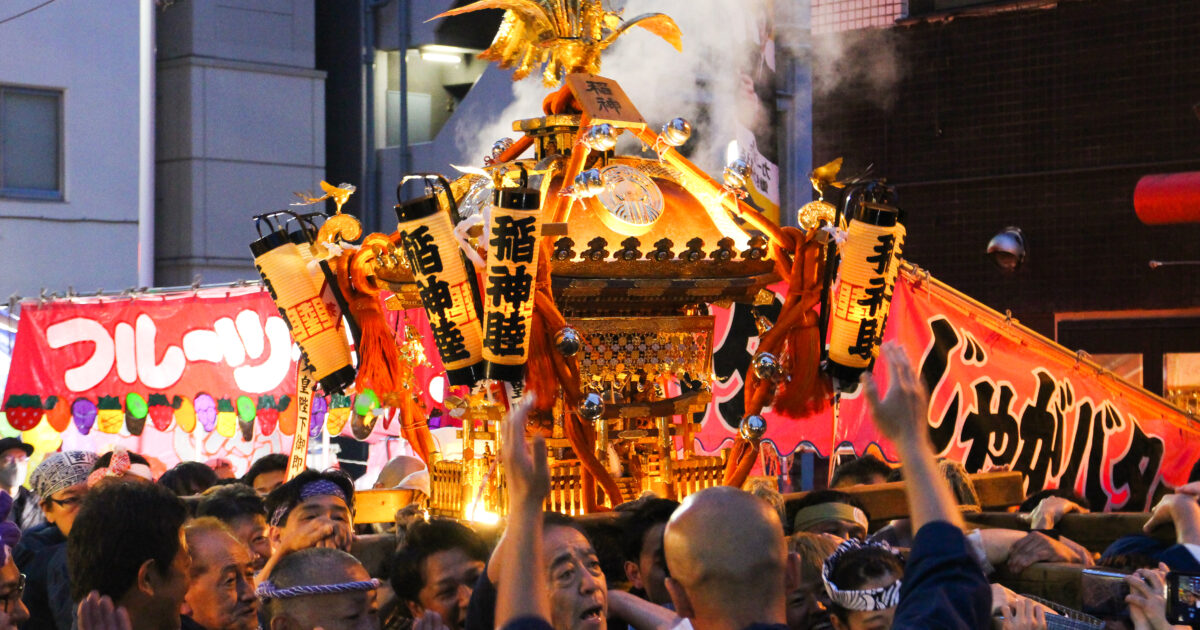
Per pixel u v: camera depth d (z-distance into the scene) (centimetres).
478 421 559
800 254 544
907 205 1386
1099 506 909
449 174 1967
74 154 1820
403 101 1992
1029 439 895
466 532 448
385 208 2000
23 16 1791
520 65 580
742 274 540
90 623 336
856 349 527
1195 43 1244
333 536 509
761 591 299
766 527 303
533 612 269
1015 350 895
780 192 1773
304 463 588
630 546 462
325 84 2044
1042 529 599
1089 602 438
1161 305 1259
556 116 561
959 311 885
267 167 1955
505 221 465
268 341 973
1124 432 916
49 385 974
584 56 568
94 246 1834
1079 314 1305
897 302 876
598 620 382
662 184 556
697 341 561
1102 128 1288
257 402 972
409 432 585
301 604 400
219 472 916
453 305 489
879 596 349
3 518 596
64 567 516
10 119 1783
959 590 267
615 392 567
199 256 1898
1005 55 1334
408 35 2006
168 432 1013
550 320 500
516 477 280
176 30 1922
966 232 1354
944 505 277
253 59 1945
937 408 878
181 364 979
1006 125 1334
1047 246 1311
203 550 412
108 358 980
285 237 549
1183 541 511
